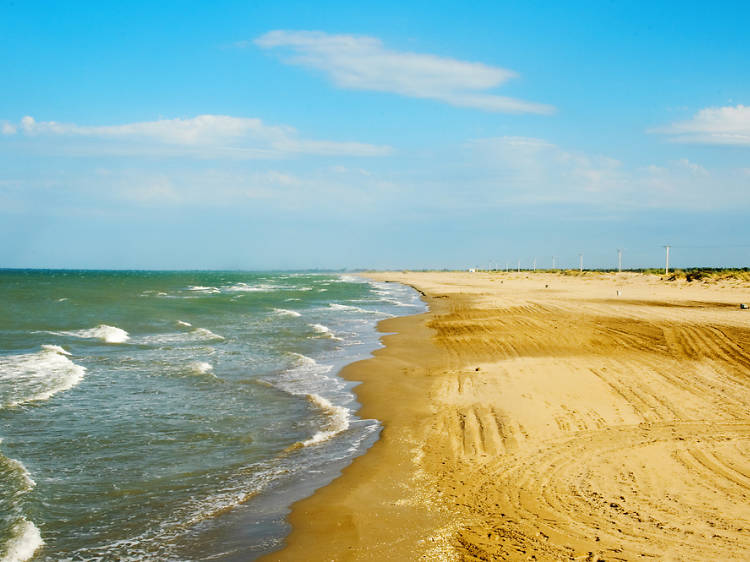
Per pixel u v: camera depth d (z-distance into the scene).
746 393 13.38
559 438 10.22
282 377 16.89
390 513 7.45
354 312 39.59
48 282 93.56
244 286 88.00
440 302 47.81
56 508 7.81
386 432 11.27
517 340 22.97
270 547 6.68
